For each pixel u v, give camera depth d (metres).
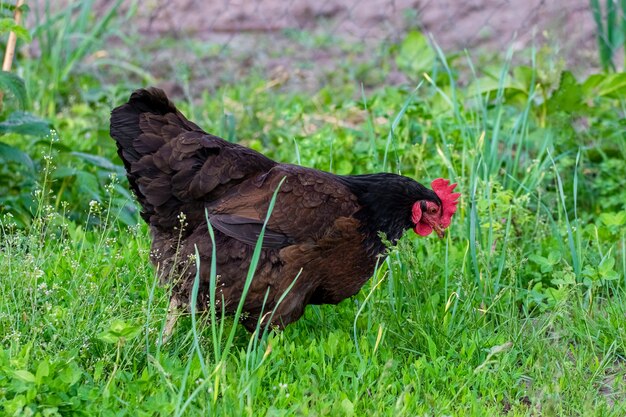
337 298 6.32
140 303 6.24
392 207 6.20
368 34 14.09
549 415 5.30
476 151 8.05
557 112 9.55
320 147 8.91
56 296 6.06
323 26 14.34
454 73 10.64
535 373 6.00
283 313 5.99
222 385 5.12
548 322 6.40
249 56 13.41
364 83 12.49
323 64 13.21
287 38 14.06
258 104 10.80
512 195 7.84
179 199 5.82
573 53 11.62
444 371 5.99
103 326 5.62
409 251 6.40
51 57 11.74
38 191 6.78
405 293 6.67
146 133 5.72
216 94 11.59
